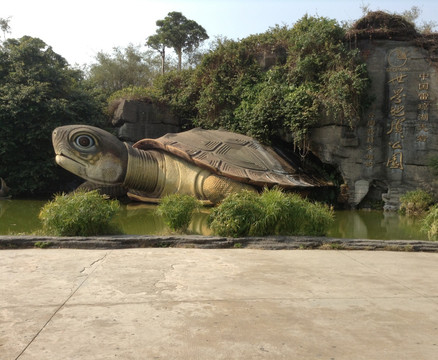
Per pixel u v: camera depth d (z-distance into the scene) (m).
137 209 10.66
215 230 6.22
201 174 10.44
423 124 12.04
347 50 12.66
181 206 6.86
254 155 11.19
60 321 2.81
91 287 3.62
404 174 12.15
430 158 11.95
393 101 12.30
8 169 14.37
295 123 11.99
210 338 2.59
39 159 14.73
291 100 12.13
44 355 2.31
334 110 11.85
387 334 2.71
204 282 3.85
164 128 16.55
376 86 12.43
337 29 12.80
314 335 2.67
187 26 27.98
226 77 15.31
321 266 4.66
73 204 5.92
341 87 11.75
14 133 13.98
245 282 3.88
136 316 2.94
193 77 16.44
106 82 26.58
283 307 3.20
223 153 10.80
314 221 6.54
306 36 13.01
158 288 3.62
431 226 7.82
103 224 6.09
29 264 4.42
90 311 3.02
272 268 4.50
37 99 13.76
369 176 12.30
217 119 15.20
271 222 6.23
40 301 3.22
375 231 8.41
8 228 7.88
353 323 2.89
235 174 9.96
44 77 14.95
